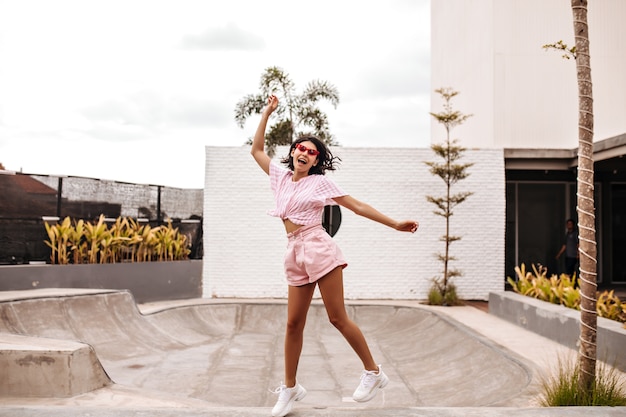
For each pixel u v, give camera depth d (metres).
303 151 3.48
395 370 8.52
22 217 11.90
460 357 8.29
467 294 14.08
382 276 14.05
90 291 10.06
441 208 13.00
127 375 7.82
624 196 16.22
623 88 15.73
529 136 15.62
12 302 8.45
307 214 3.39
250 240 14.00
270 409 3.63
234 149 14.06
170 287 13.43
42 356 5.43
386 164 14.13
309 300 3.45
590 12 15.90
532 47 15.73
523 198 15.81
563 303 9.70
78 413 3.45
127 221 13.75
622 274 16.12
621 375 6.35
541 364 6.80
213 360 9.02
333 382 7.84
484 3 16.47
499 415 3.56
